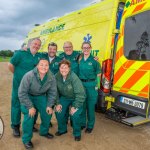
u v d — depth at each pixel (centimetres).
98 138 448
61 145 414
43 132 435
